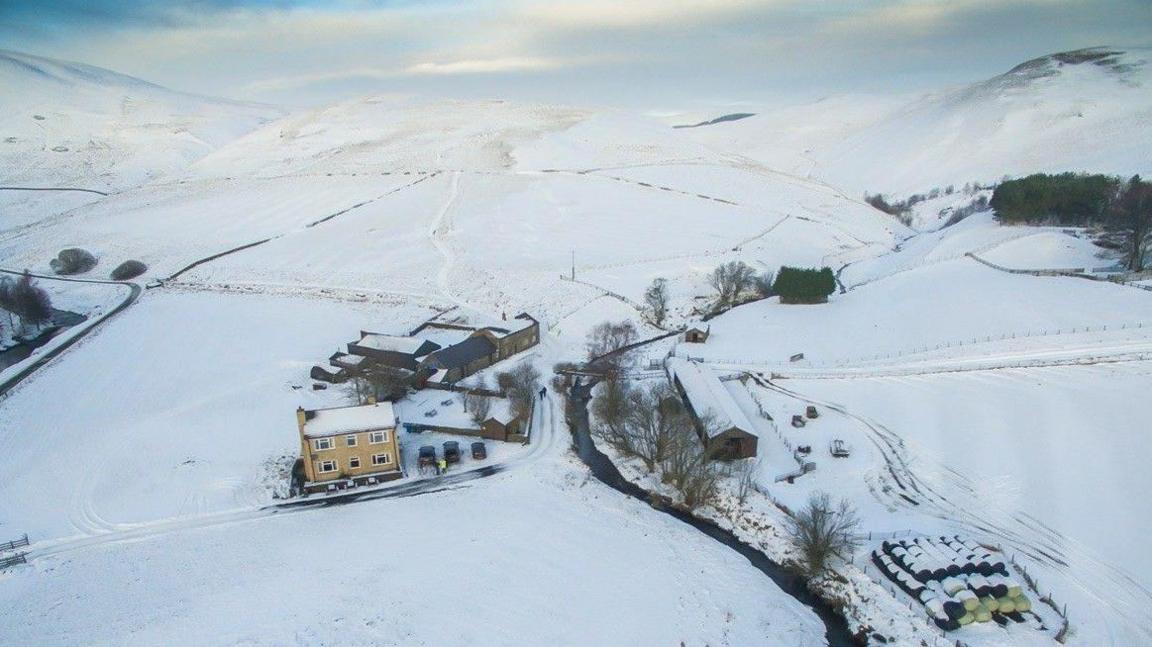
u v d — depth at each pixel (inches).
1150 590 1825.8
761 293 4522.6
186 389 3297.2
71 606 1894.7
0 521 2309.3
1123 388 2647.6
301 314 4360.2
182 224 6461.6
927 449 2539.4
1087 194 5088.6
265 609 1875.0
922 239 6048.2
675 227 6112.2
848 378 3164.4
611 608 1908.2
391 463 2608.3
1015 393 2768.2
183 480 2534.5
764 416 2896.2
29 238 6343.5
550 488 2501.2
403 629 1809.8
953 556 1942.7
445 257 5329.7
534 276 4909.0
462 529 2249.0
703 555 2151.8
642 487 2549.2
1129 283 3629.4
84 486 2503.7
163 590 1961.1
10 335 4333.2
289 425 2915.8
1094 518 2084.2
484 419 2891.2
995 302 3659.0
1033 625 1760.6
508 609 1891.0
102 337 4035.4
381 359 3403.1
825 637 1840.6
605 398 2977.4
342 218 6333.7
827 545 1983.3
